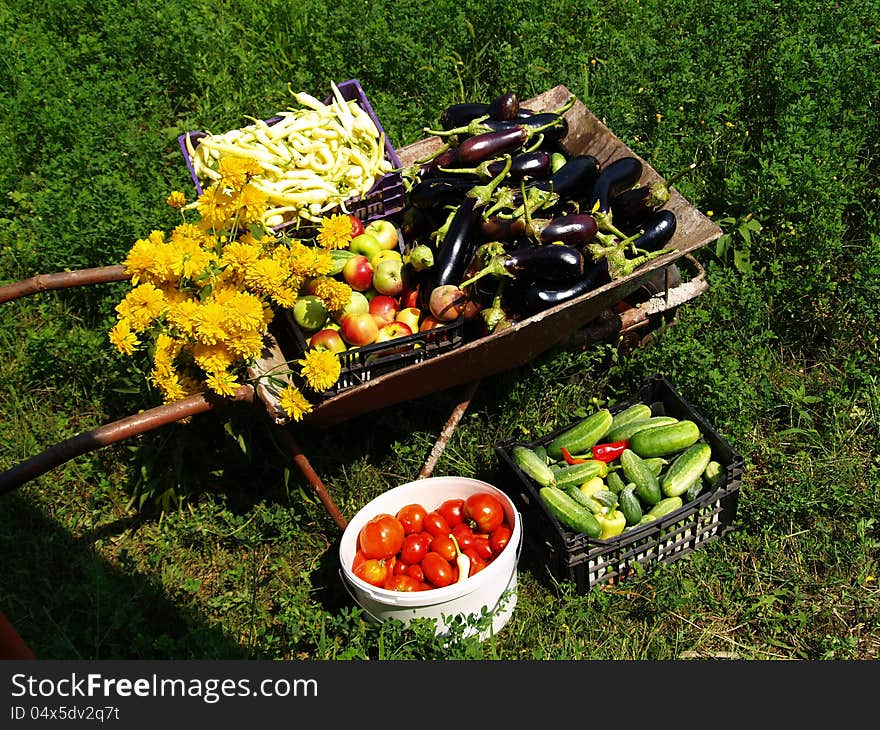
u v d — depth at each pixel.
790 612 1.81
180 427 2.00
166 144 2.69
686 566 1.86
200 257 1.67
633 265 1.88
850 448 2.00
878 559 1.85
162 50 2.94
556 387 2.11
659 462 1.87
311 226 2.02
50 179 2.54
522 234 1.93
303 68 2.82
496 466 2.04
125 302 1.64
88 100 2.72
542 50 2.79
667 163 2.44
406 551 1.77
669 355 2.06
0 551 1.91
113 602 1.79
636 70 2.68
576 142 2.22
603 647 1.76
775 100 2.61
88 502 2.01
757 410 2.05
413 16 2.88
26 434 2.09
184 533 1.95
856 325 2.18
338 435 2.08
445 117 2.21
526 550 1.92
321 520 1.97
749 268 2.25
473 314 1.85
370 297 1.96
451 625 1.66
